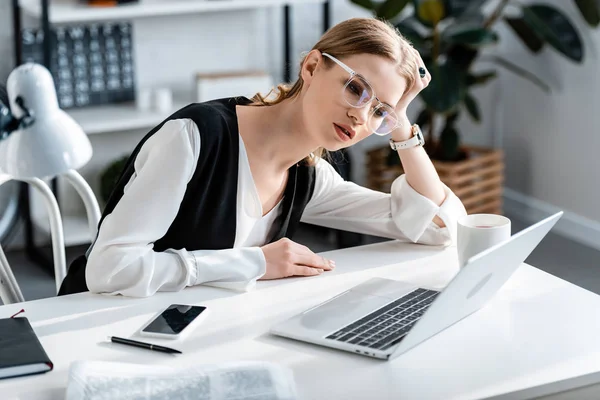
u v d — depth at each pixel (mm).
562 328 1653
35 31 4273
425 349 1566
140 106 4426
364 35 1797
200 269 1859
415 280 1919
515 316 1707
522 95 5047
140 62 4605
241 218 2004
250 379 1420
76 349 1588
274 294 1839
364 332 1607
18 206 4578
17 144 1602
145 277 1812
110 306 1782
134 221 1843
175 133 1889
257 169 1984
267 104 2039
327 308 1728
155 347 1580
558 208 4883
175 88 4707
